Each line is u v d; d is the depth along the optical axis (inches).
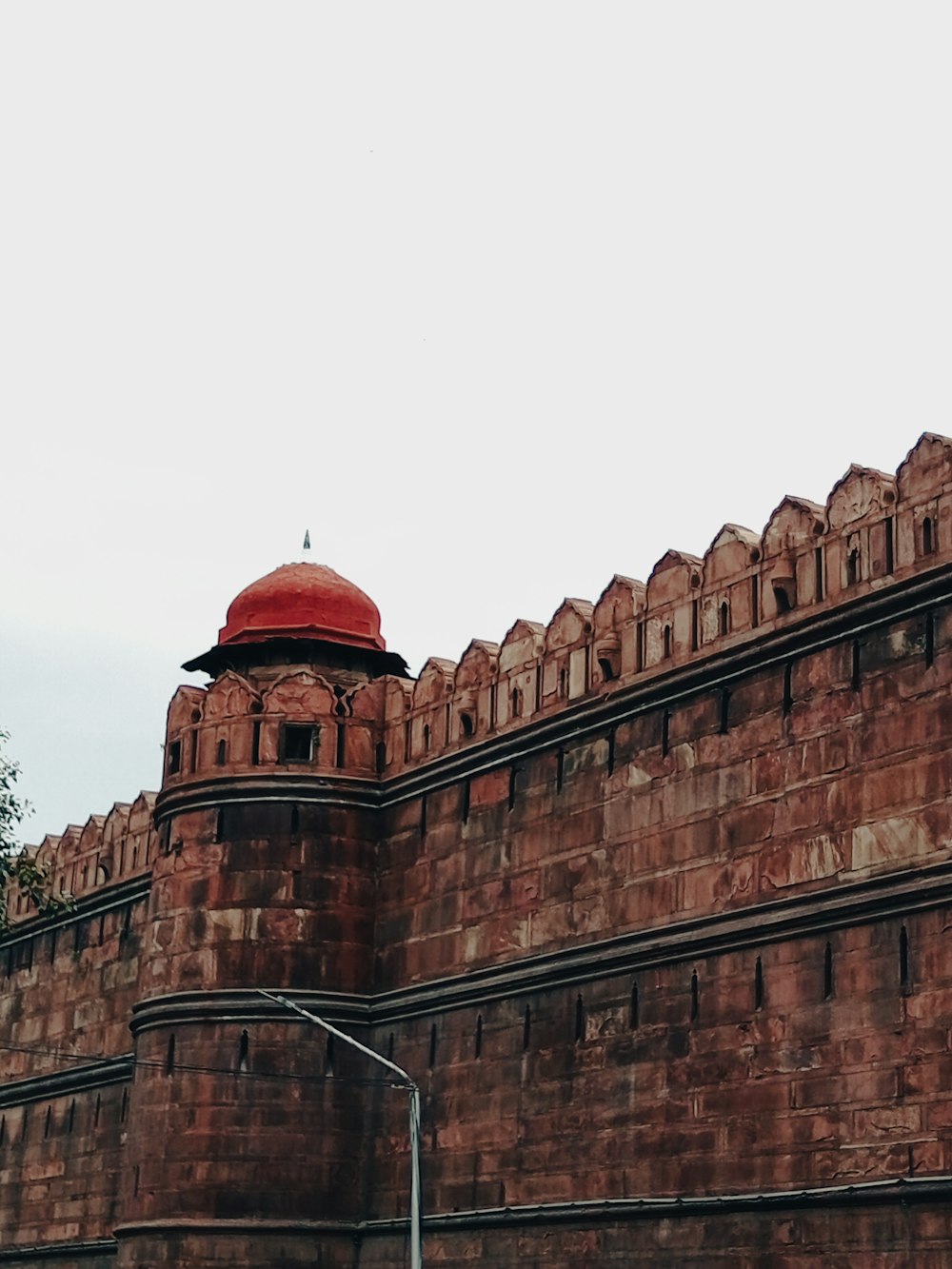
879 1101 1204.5
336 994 1652.3
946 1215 1149.1
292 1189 1611.7
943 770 1205.1
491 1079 1518.2
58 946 2110.0
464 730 1617.9
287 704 1708.9
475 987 1544.0
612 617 1488.7
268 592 1818.4
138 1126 1680.6
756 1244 1267.2
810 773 1296.8
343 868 1679.4
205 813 1706.4
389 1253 1579.7
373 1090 1637.6
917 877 1205.7
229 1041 1647.4
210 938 1674.5
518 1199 1467.8
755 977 1307.8
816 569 1318.9
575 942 1462.8
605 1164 1398.9
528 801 1536.7
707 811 1371.8
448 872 1606.8
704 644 1397.6
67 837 2130.9
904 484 1264.8
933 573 1227.2
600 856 1457.9
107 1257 1904.5
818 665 1306.6
